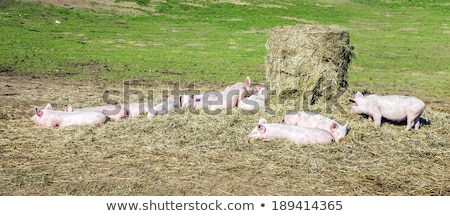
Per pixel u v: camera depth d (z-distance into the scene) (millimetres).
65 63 18297
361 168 7680
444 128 9859
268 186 6984
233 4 35969
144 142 8609
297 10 35594
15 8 28844
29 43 21719
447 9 37312
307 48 11281
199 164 7676
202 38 25625
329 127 9117
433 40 26562
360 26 30922
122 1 33906
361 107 9922
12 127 9477
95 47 21891
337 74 11453
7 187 6852
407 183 7234
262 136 8820
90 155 8016
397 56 22125
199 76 16781
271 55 11633
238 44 24297
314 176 7344
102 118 9711
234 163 7730
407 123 9625
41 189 6816
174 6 34125
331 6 38188
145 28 27750
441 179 7383
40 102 11914
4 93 12766
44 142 8617
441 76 17938
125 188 6852
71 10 30250
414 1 40438
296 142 8688
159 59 19984
